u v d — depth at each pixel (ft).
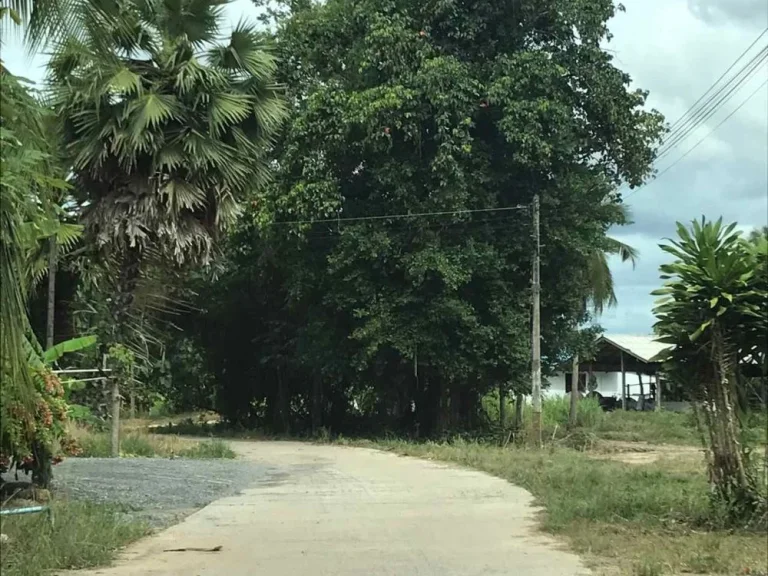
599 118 79.15
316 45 86.12
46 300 64.54
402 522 32.76
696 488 38.65
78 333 63.31
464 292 80.33
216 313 101.81
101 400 65.46
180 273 54.60
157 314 84.69
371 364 86.48
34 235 20.33
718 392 30.07
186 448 68.39
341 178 84.07
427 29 78.64
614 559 25.35
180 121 50.55
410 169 77.05
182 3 52.21
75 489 39.55
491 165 79.87
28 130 19.63
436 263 74.84
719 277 29.63
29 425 28.04
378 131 75.05
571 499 36.52
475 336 78.13
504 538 29.14
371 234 79.00
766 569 23.56
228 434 101.30
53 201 23.08
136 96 48.80
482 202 78.48
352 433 98.17
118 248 50.80
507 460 57.52
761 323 29.32
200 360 107.34
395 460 63.72
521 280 82.38
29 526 26.16
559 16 77.92
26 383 17.80
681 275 30.55
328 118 78.13
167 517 33.86
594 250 82.84
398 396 91.91
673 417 118.93
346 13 85.66
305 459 64.85
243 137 52.47
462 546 27.66
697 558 24.52
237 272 94.07
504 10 78.79
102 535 27.14
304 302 91.71
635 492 37.35
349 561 25.25
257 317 103.24
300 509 36.40
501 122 73.61
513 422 98.78
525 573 23.49
